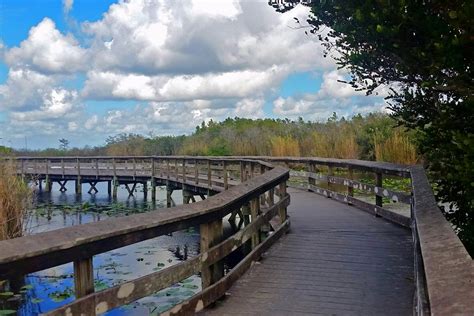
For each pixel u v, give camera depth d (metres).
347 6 4.14
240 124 34.56
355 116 21.95
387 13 3.67
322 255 5.62
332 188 14.85
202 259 3.83
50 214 16.28
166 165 19.36
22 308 6.31
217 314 3.86
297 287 4.50
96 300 2.59
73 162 25.39
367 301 4.10
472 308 1.27
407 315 3.78
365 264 5.21
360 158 18.30
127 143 36.97
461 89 3.89
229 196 4.39
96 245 2.59
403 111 5.06
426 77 4.14
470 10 3.31
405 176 6.79
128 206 18.83
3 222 7.66
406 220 7.11
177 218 3.34
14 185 8.70
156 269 8.44
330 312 3.86
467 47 3.74
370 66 4.64
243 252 9.00
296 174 13.55
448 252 1.86
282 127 27.42
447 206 6.22
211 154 25.52
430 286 1.50
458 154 4.29
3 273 2.06
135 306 6.12
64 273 8.05
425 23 3.69
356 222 7.77
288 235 6.75
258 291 4.40
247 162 12.12
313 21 5.05
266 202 9.48
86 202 20.09
